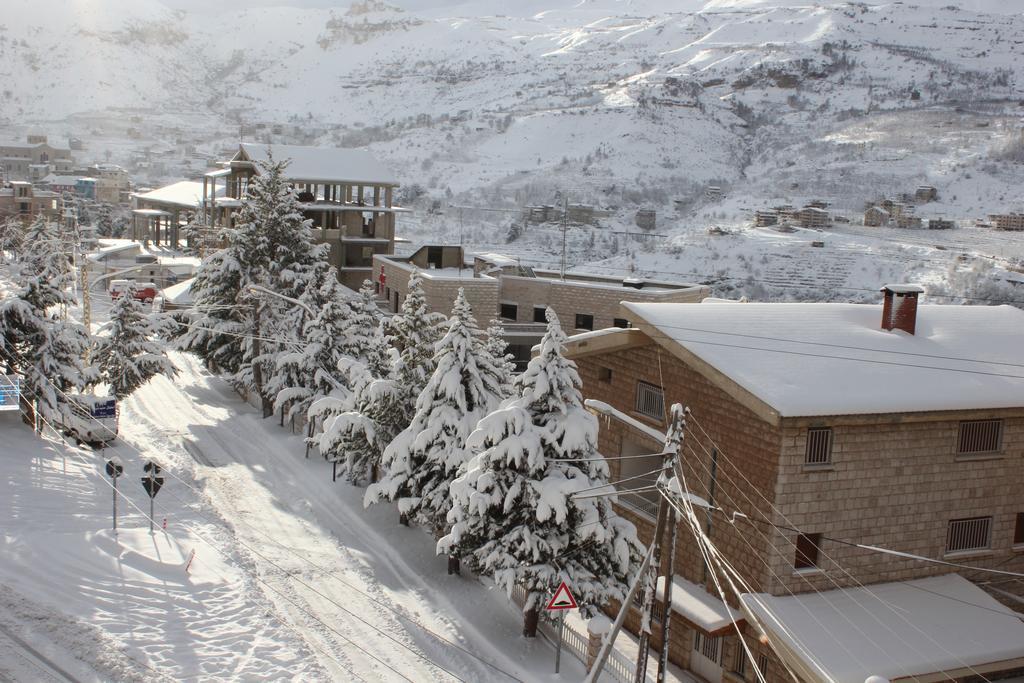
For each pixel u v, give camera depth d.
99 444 42.25
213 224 107.50
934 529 26.69
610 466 32.06
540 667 25.67
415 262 69.19
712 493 27.36
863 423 25.12
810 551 25.61
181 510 34.12
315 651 24.20
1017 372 27.75
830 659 22.23
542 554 26.19
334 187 90.06
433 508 31.09
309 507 36.97
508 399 27.80
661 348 29.66
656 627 28.97
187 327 58.66
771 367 26.08
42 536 28.05
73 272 59.41
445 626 27.42
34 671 20.73
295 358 46.94
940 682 22.39
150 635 23.33
